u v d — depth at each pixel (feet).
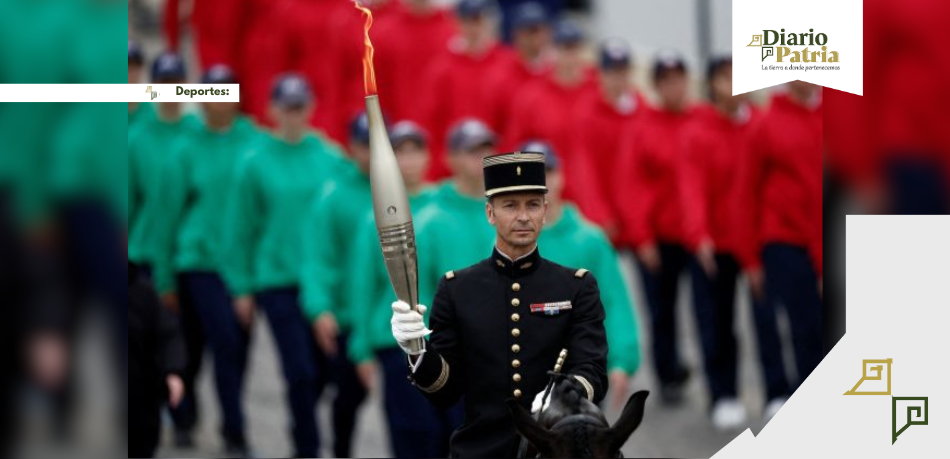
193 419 103.35
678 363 118.83
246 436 102.01
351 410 99.96
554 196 90.12
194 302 102.22
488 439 58.34
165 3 143.02
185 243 102.06
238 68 139.03
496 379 58.49
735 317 114.93
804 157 107.55
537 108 124.57
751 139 108.47
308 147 102.17
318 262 96.78
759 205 109.60
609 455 51.24
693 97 141.38
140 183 101.81
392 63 137.18
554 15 174.81
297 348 99.35
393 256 55.06
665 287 119.14
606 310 90.53
